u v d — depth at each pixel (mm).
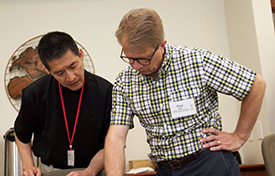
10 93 3467
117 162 1593
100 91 2045
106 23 3676
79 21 3678
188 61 1566
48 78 2104
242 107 1634
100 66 3566
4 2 3699
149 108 1588
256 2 3051
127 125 1672
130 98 1632
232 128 3441
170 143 1549
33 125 2080
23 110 2043
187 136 1540
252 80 1552
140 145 3377
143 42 1373
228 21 3615
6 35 3617
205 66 1544
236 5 3389
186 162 1533
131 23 1392
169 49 1611
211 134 1580
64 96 2062
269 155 1766
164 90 1574
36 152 2084
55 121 2039
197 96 1537
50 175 1951
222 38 3654
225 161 1544
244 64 3287
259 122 3002
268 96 2869
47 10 3699
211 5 3730
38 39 3619
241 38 3309
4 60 3555
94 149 2053
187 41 3641
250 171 2977
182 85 1557
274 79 2896
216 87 1538
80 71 1905
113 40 3633
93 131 2021
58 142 2041
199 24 3682
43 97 2051
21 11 3688
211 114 1584
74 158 2051
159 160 1606
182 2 3732
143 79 1621
